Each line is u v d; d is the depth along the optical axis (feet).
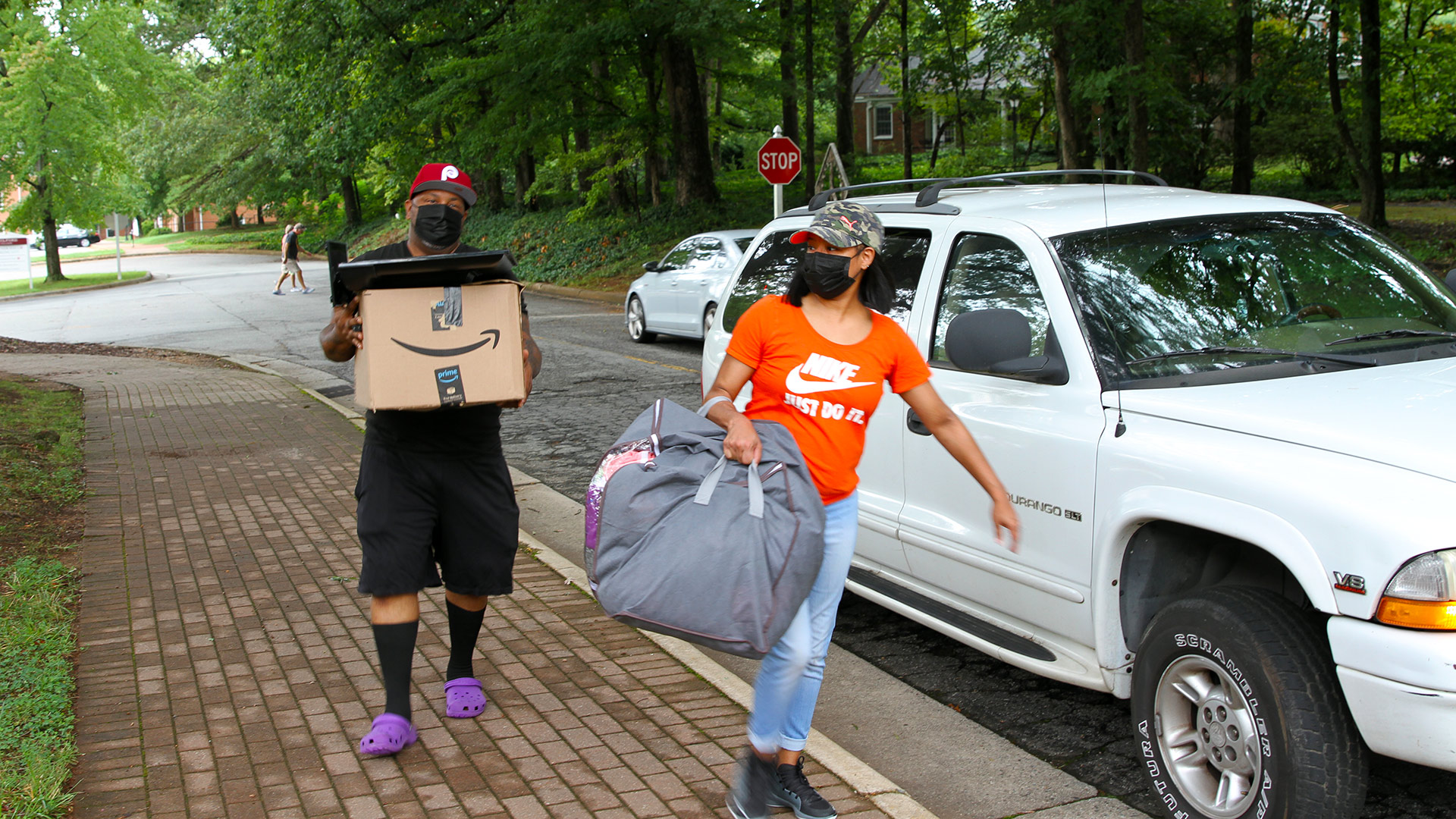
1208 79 101.30
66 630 15.66
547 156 101.19
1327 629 9.75
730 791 10.91
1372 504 9.39
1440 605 8.90
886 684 15.31
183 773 11.74
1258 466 10.37
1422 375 11.76
